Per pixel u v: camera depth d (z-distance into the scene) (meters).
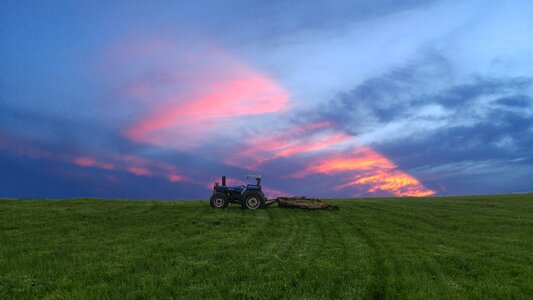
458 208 29.62
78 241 15.05
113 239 15.53
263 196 27.83
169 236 16.30
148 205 28.94
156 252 13.13
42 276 10.05
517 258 13.01
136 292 8.61
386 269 11.08
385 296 8.69
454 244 15.35
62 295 8.35
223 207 27.45
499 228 20.12
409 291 8.88
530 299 8.63
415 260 12.14
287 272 10.41
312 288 9.10
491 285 9.56
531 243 16.05
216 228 18.77
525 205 31.59
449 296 8.55
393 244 14.89
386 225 20.42
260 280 9.74
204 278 10.03
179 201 34.12
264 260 11.97
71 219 20.91
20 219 20.56
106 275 10.09
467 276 10.70
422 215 25.20
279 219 22.30
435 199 38.41
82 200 32.31
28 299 8.31
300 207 27.62
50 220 20.34
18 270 10.62
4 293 8.70
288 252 13.35
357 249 13.97
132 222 20.23
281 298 8.56
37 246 13.95
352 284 9.48
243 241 15.16
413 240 16.06
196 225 19.53
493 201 34.97
